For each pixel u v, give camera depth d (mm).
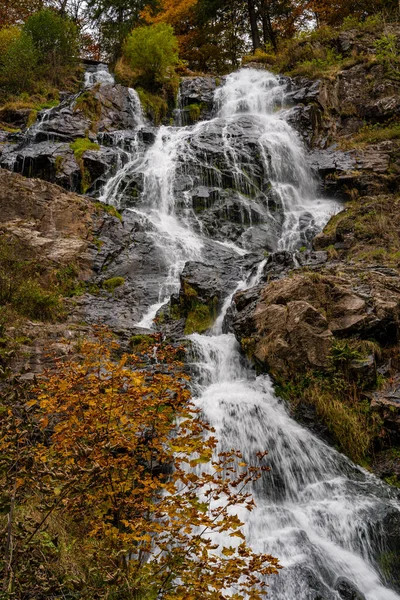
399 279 9461
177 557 4555
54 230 13250
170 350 6027
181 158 17344
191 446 4715
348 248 12031
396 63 21781
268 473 7480
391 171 17125
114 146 18438
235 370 9367
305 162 18047
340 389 8125
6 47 24781
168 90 23094
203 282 11383
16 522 4555
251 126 19344
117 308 11883
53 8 33281
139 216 14992
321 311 8914
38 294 10961
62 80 24641
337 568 6098
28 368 4848
